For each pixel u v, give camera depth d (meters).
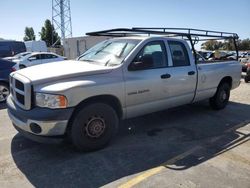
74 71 4.10
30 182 3.42
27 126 3.88
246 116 6.47
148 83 4.79
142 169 3.76
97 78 4.18
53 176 3.56
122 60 4.55
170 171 3.71
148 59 4.65
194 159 4.09
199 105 7.42
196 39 6.16
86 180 3.47
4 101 7.91
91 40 25.52
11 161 3.97
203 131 5.36
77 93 3.89
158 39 5.13
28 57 18.45
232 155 4.25
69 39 27.97
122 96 4.46
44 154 4.20
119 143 4.67
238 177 3.57
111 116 4.37
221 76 6.62
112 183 3.40
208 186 3.35
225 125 5.76
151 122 5.86
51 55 19.47
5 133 5.11
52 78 3.91
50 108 3.77
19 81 4.08
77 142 4.09
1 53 21.86
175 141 4.81
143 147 4.52
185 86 5.58
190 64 5.72
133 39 5.00
